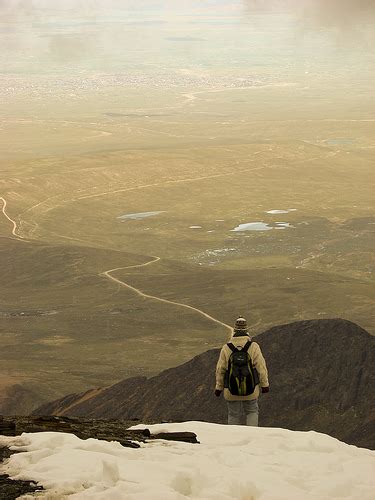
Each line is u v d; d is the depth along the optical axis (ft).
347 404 134.51
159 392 143.02
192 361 147.95
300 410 135.13
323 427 128.67
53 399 309.83
